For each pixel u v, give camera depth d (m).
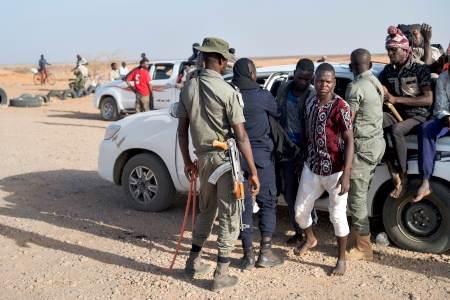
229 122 4.46
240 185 4.47
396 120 5.36
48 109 20.89
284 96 5.36
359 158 4.98
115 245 5.80
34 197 7.68
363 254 5.30
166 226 6.41
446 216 5.23
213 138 4.50
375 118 4.96
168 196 6.75
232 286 4.73
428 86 5.25
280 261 5.20
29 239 5.95
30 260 5.39
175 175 6.55
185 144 4.84
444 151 5.15
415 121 5.26
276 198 5.18
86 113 19.67
